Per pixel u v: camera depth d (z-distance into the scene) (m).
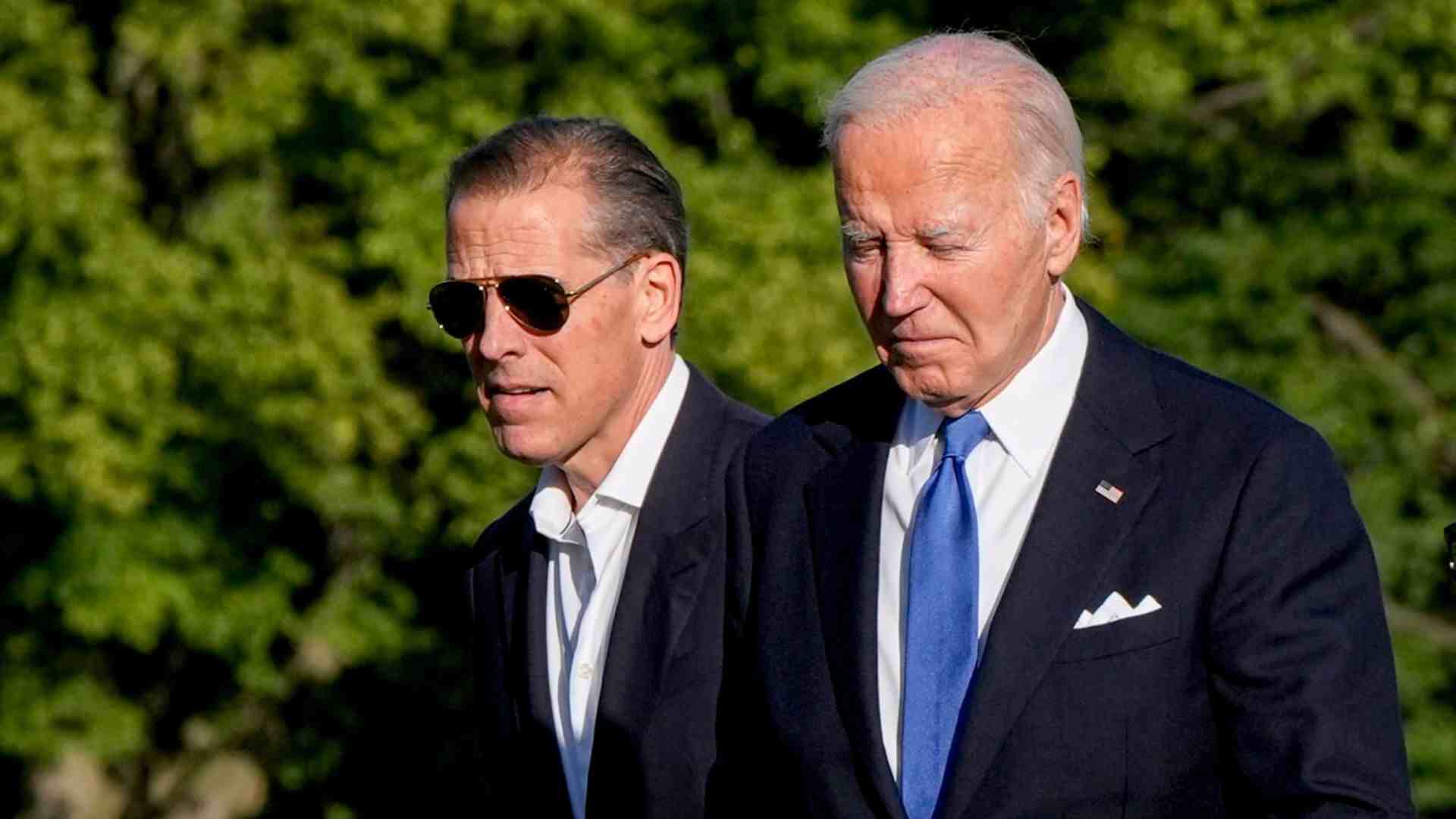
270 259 40.00
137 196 41.66
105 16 44.72
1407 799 9.58
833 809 10.43
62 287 40.12
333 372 39.41
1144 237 48.72
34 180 38.84
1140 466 10.20
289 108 40.19
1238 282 45.22
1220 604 9.81
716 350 38.59
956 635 10.20
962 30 11.02
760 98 43.72
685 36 42.78
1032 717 9.92
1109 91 44.03
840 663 10.55
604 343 12.55
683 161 40.47
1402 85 44.81
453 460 42.03
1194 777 9.88
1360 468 45.59
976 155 9.85
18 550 44.88
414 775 48.31
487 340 12.44
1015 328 10.11
